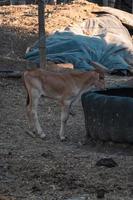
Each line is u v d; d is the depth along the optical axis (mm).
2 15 40188
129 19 40312
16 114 22109
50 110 23078
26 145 17969
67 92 19438
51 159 15914
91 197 12797
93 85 19734
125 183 13789
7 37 34219
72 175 14359
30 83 19641
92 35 35469
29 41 34188
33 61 30406
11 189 13398
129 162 15500
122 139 16625
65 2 50844
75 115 22500
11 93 24797
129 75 31625
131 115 16234
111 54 32688
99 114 17047
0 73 26984
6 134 19391
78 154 16547
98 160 15633
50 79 19547
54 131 20250
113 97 16656
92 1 52594
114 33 35969
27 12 41125
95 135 17469
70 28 35625
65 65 28766
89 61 31578
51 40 32781
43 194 13039
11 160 15828
